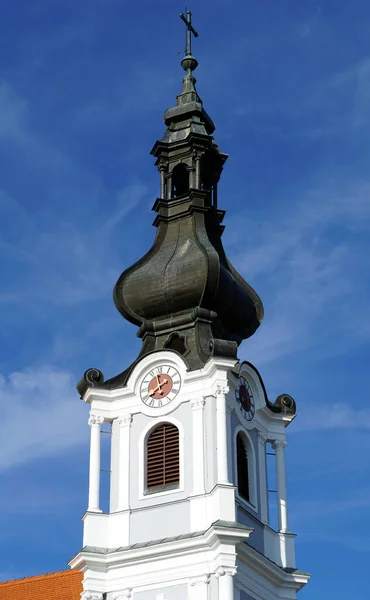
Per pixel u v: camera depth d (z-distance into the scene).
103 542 71.12
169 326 75.88
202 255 76.06
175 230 78.56
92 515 71.56
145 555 69.56
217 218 79.88
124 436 73.44
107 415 74.19
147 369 74.25
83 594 69.94
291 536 73.56
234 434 72.69
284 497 74.44
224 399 71.50
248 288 78.50
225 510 68.88
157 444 72.75
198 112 81.75
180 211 79.12
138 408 73.69
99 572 70.31
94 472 72.62
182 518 70.06
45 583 78.06
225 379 71.81
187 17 86.00
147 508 71.12
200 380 72.75
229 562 67.50
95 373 74.81
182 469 71.25
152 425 73.00
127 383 74.19
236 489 70.38
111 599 69.75
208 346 73.56
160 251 77.94
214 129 82.69
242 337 78.12
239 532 67.81
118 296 77.19
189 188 79.38
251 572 70.00
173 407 72.81
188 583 68.38
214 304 75.88
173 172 80.38
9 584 78.88
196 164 79.81
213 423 71.56
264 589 70.88
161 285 76.12
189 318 75.38
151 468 72.31
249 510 72.06
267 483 74.31
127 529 71.00
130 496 71.75
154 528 70.50
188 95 82.69
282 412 76.25
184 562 68.88
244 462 73.69
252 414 74.69
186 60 84.31
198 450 71.25
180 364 73.38
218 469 69.94
